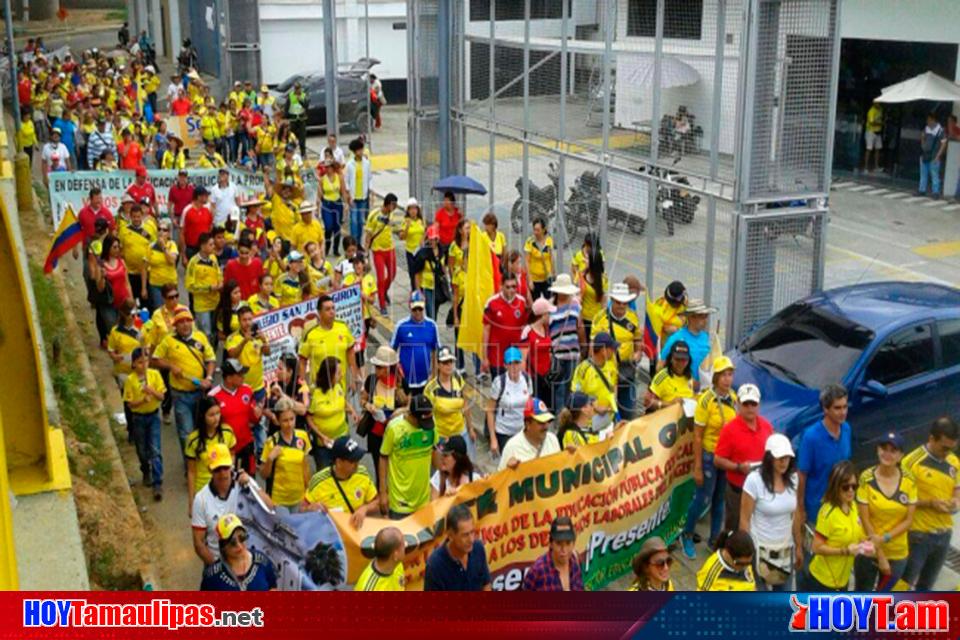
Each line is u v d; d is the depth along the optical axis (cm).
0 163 1878
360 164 2009
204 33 4203
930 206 2402
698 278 1348
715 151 1255
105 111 2694
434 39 2005
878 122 2655
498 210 1852
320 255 1462
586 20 1514
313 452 1023
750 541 709
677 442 947
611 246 1491
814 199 1241
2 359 809
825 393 880
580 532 884
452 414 1006
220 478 821
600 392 1031
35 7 6588
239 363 1024
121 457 1187
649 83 1383
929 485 828
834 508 796
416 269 1548
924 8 2444
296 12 3741
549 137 1638
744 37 1168
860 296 1170
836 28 1190
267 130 2661
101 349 1495
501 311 1233
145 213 1591
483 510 826
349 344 1138
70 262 1906
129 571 890
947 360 1098
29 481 831
